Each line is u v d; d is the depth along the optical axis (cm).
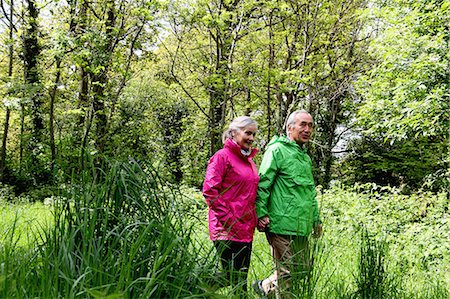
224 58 1571
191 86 1872
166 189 302
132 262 251
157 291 237
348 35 1859
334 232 866
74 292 209
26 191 1852
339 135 2092
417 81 1073
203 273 261
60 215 268
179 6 1431
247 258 405
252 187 406
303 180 419
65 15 1727
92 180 280
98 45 1527
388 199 1071
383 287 385
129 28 1609
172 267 257
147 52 1730
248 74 1572
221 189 401
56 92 1900
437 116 1010
